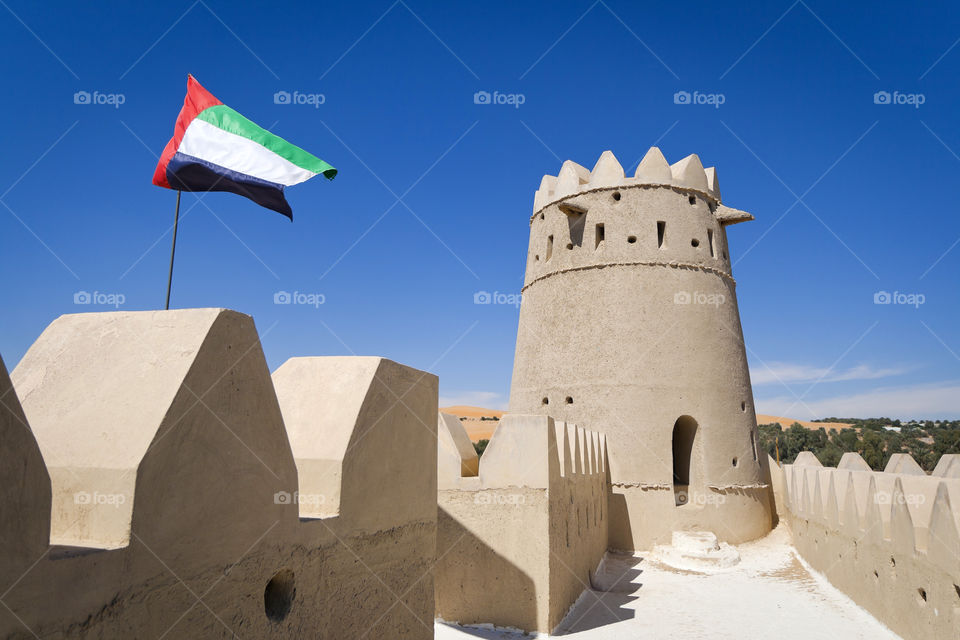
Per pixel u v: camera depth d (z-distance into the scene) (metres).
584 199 24.48
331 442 6.19
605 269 23.27
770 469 24.86
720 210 25.06
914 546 11.09
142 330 4.67
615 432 21.59
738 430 22.52
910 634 11.27
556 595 12.09
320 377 6.89
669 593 15.44
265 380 5.10
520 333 26.66
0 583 3.00
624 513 20.84
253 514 4.80
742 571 17.97
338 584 5.92
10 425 3.14
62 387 4.50
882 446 50.00
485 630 11.55
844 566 15.15
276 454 5.14
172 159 7.65
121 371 4.44
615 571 18.03
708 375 22.38
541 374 24.14
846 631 12.52
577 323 23.34
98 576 3.50
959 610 9.35
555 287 24.47
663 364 22.02
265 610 4.92
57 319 5.09
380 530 6.80
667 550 19.58
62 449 4.05
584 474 16.06
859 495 14.48
